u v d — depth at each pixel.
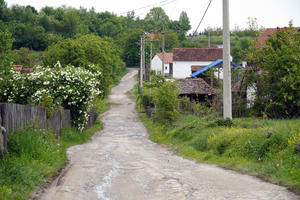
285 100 18.64
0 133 9.05
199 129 17.72
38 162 9.73
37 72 21.94
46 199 6.73
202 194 6.72
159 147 17.56
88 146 17.92
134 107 51.28
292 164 8.23
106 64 57.41
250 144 10.94
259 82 20.81
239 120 17.20
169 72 72.94
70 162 11.75
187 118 23.25
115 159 12.48
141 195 6.93
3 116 9.79
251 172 8.77
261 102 20.41
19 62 70.69
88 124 28.91
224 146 12.36
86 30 130.25
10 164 8.23
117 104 54.66
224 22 15.46
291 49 19.16
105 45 62.72
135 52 107.00
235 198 6.28
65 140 19.31
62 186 7.88
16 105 11.00
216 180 8.05
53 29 122.06
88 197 6.89
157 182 8.06
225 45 15.60
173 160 12.16
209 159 11.70
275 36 21.94
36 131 12.77
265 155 9.88
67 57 51.34
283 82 19.16
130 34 107.50
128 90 71.56
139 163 11.31
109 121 37.62
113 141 21.50
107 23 138.25
